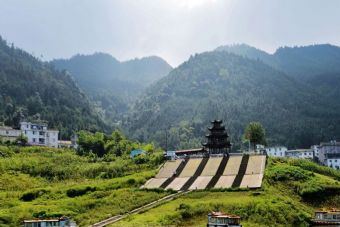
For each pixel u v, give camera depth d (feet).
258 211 410.72
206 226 379.96
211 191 496.64
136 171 635.66
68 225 380.78
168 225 383.86
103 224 396.98
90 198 502.38
